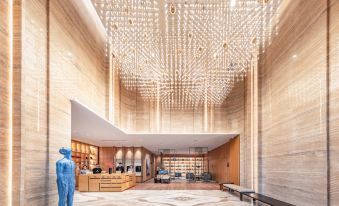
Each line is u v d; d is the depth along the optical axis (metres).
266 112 11.07
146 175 24.86
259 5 7.42
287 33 8.95
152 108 16.33
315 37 7.14
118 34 9.21
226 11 7.84
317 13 7.04
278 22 9.44
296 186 8.17
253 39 9.05
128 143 20.50
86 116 10.43
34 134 5.89
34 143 5.88
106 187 14.12
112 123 12.41
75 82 8.55
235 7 7.56
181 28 9.55
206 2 7.59
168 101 16.11
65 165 6.21
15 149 5.27
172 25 9.46
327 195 6.41
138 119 16.27
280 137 9.53
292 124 8.52
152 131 16.17
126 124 15.52
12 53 5.38
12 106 5.32
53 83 6.88
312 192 7.18
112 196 12.09
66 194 6.17
